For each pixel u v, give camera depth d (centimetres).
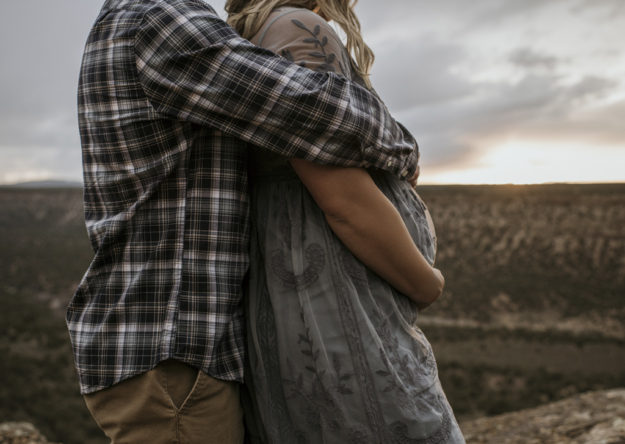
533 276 5922
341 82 84
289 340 90
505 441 333
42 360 2819
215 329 84
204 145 87
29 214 10231
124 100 85
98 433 1745
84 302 88
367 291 91
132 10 86
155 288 84
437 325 4269
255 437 97
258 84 81
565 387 2541
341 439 87
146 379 82
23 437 334
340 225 88
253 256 95
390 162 89
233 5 108
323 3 101
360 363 87
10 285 5862
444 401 95
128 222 85
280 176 96
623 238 6662
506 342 3688
